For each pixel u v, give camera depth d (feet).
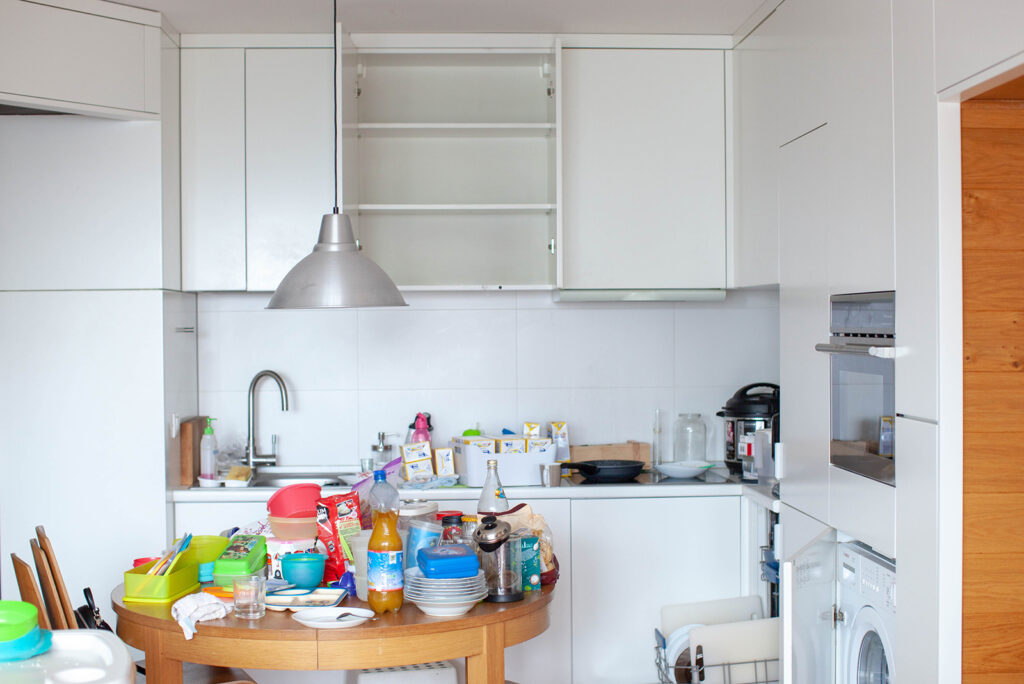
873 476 8.23
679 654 10.76
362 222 13.60
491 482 9.13
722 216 12.87
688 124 12.81
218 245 12.60
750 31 12.02
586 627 12.37
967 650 7.07
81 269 11.72
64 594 8.48
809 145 9.86
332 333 13.61
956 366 7.02
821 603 8.95
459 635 7.78
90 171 11.71
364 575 8.22
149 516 11.78
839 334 9.04
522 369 13.75
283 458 13.57
